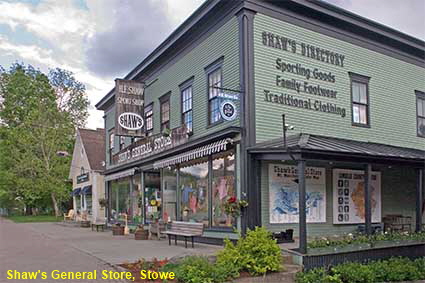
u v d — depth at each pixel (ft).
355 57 51.98
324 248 35.06
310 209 45.78
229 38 45.24
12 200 179.11
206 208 47.98
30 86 148.97
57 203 141.38
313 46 48.11
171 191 57.41
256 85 43.11
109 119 86.58
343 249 36.09
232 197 41.37
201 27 50.08
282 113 44.55
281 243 39.75
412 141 57.11
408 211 55.77
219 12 46.68
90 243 49.67
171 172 57.47
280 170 43.80
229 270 30.19
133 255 37.93
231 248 32.40
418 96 58.80
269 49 44.52
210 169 47.44
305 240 34.35
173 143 54.03
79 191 108.99
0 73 153.28
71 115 145.69
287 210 43.88
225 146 42.06
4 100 151.43
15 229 81.76
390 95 55.26
